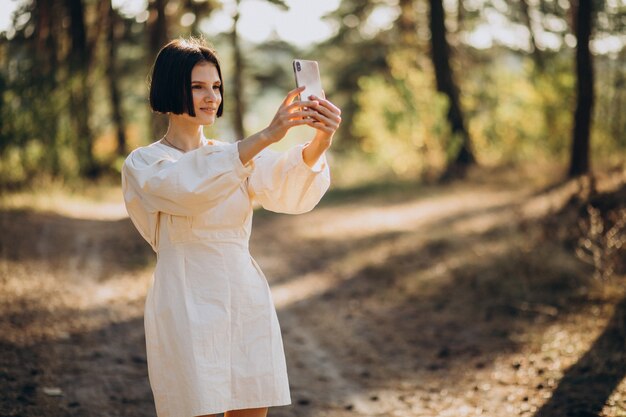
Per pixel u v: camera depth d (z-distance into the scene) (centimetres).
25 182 1328
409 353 558
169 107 263
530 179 1492
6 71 1292
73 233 992
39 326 562
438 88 1870
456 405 445
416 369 521
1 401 407
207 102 264
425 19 2441
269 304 269
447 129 1742
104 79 2209
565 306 611
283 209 275
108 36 1920
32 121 1322
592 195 791
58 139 1452
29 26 1391
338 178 2083
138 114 2692
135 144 2191
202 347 252
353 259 931
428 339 589
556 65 1529
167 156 262
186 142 271
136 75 2711
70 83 1530
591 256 676
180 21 1747
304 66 252
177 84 260
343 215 1399
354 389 484
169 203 245
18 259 768
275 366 266
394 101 1816
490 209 1195
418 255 909
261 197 272
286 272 910
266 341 265
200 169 240
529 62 1569
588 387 443
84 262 824
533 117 1616
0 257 756
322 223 1311
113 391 452
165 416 256
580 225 707
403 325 634
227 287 258
